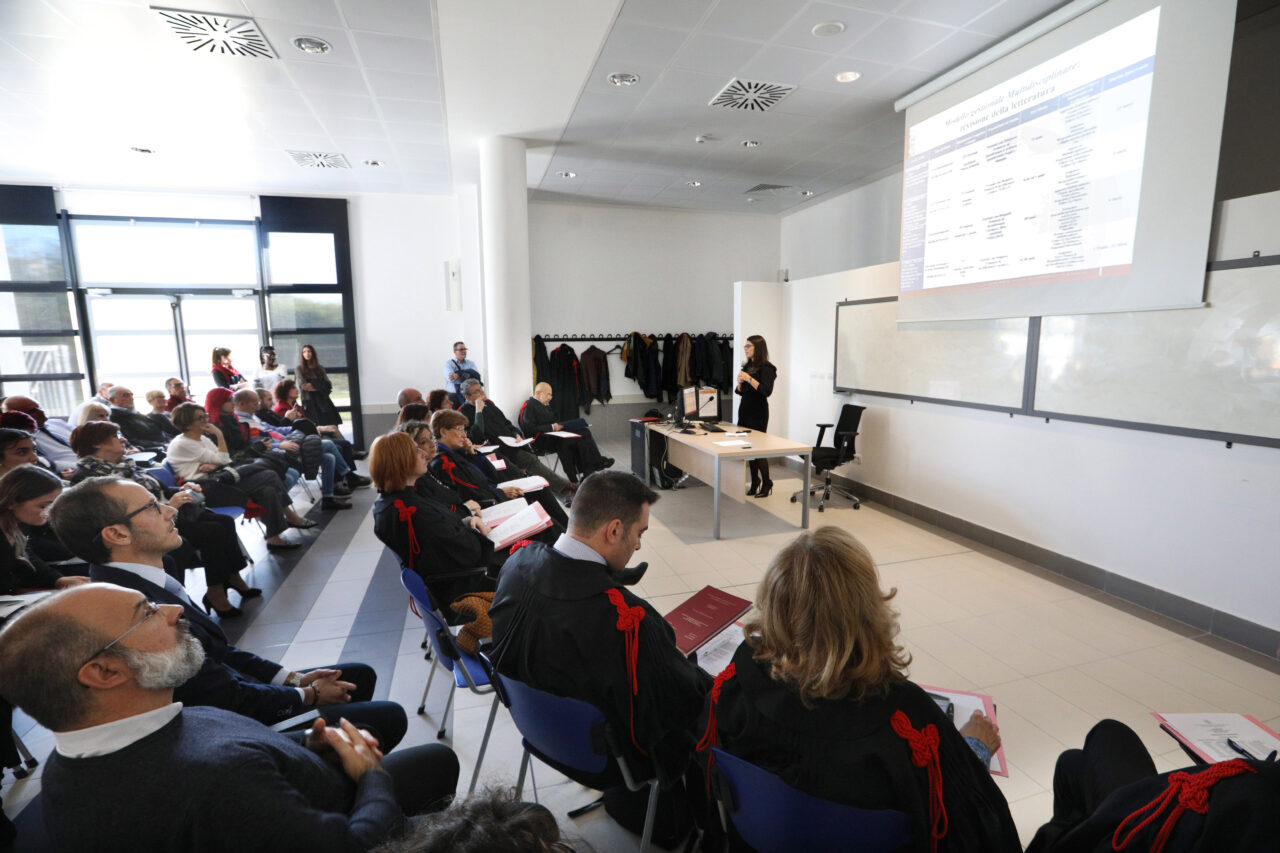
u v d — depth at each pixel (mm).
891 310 4930
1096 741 1256
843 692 962
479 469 3764
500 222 5531
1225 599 2770
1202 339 2762
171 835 829
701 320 8812
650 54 3791
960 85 3918
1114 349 3158
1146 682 2426
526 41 3596
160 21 3307
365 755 1106
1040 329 3570
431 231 7719
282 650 2738
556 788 1859
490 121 4996
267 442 4777
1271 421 2543
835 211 7621
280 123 4961
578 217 8219
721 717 1116
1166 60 2760
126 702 879
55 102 4430
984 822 975
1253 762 778
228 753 890
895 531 4395
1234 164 3520
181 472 3660
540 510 2699
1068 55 3197
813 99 4512
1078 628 2887
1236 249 2617
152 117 4762
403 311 7762
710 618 1752
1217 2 2566
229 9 3197
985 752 1285
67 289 6855
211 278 7316
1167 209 2807
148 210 7012
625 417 8711
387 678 2502
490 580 2344
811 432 6211
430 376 7922
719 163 6207
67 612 848
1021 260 3561
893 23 3408
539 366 8125
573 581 1372
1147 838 818
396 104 4586
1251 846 716
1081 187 3186
